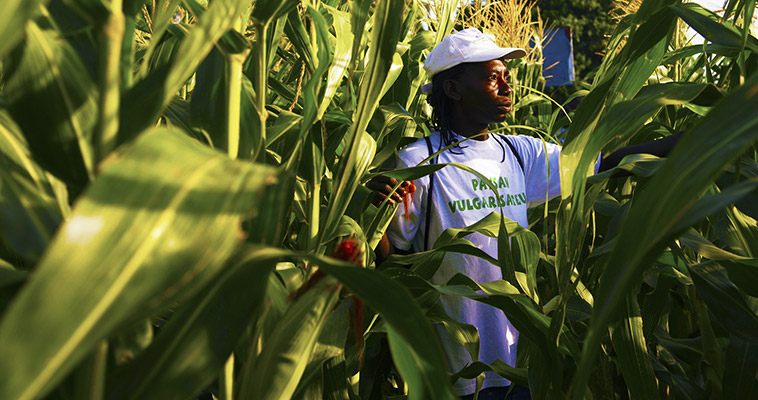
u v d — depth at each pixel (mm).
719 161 355
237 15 422
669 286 1316
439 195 1564
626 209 1121
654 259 414
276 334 568
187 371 433
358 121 702
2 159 512
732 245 1091
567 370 1336
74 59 422
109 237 271
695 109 1199
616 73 887
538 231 2326
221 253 296
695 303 1359
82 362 357
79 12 387
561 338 1157
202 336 444
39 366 246
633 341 1119
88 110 425
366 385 1387
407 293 392
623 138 910
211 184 298
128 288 271
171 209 287
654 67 1029
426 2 2363
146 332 534
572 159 943
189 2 582
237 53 562
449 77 1617
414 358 464
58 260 259
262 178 304
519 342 1455
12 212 525
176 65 406
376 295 391
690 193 366
